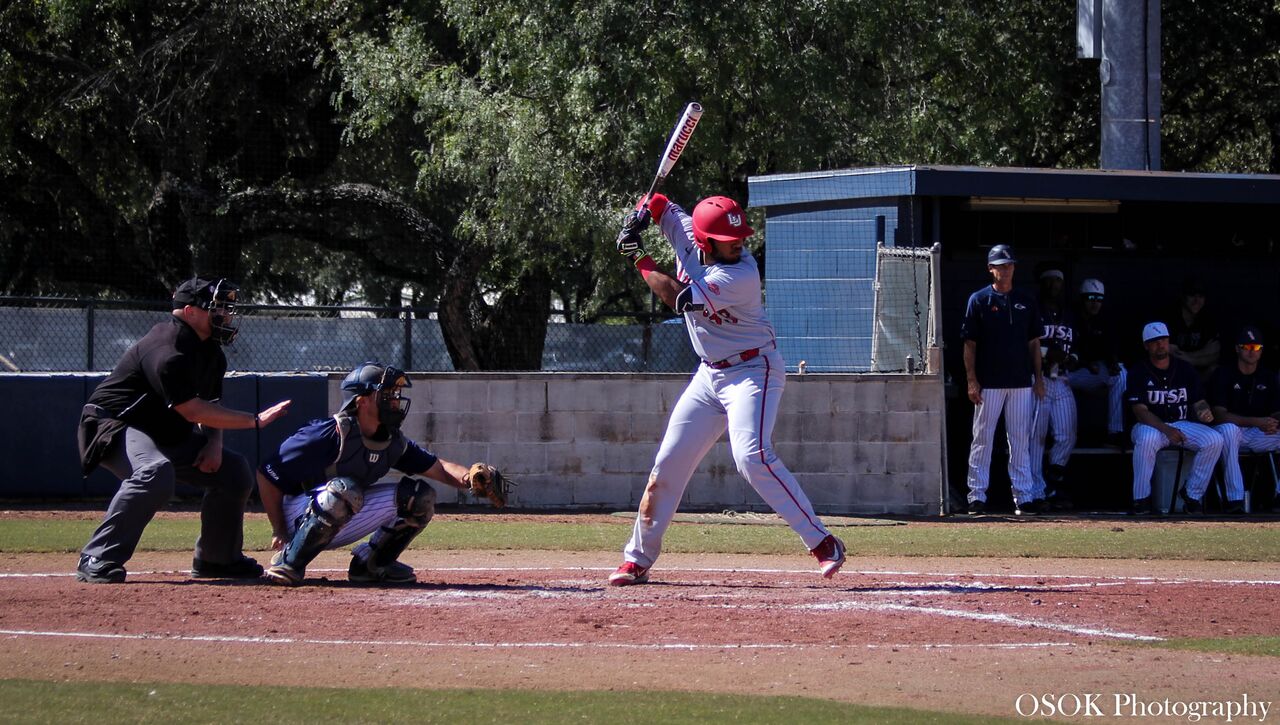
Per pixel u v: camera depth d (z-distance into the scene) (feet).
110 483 94.32
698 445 54.70
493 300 172.35
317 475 53.93
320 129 172.14
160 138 158.71
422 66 140.46
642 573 56.70
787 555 71.31
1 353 110.32
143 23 160.56
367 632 44.27
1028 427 93.45
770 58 131.23
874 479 93.56
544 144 128.88
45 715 32.45
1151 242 110.83
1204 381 101.09
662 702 34.71
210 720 32.27
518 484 93.71
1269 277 112.27
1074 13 174.60
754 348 52.47
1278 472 97.30
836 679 37.96
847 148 140.05
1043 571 64.90
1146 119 125.90
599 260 134.72
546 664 39.70
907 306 96.32
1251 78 191.42
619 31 129.49
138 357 53.16
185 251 162.30
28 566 62.49
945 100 162.40
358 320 125.90
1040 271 108.99
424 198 168.14
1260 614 49.96
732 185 153.79
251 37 152.66
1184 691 36.86
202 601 49.55
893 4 139.54
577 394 93.81
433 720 32.63
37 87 165.27
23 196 179.63
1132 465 102.27
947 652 41.93
